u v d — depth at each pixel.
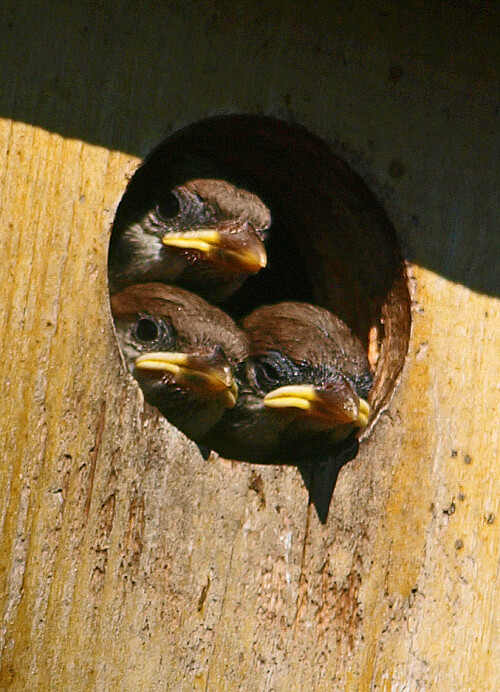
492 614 7.53
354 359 7.79
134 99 6.77
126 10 6.82
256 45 7.25
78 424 6.33
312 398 7.64
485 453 7.65
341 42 7.55
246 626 6.68
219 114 7.07
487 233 7.89
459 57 7.98
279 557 6.81
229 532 6.67
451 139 7.87
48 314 6.35
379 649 7.12
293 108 7.35
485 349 7.75
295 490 6.90
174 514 6.52
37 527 6.18
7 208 6.33
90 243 6.50
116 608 6.32
